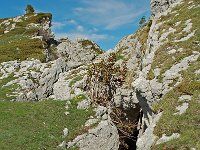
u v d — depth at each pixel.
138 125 48.34
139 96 36.62
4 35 83.88
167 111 29.75
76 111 39.62
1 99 49.06
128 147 48.72
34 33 82.25
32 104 41.59
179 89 31.98
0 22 94.00
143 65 40.69
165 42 41.53
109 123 38.28
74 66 63.66
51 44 79.56
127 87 47.16
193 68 34.12
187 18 44.28
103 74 47.06
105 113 39.72
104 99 45.62
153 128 29.25
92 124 37.28
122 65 53.81
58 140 34.53
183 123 27.25
